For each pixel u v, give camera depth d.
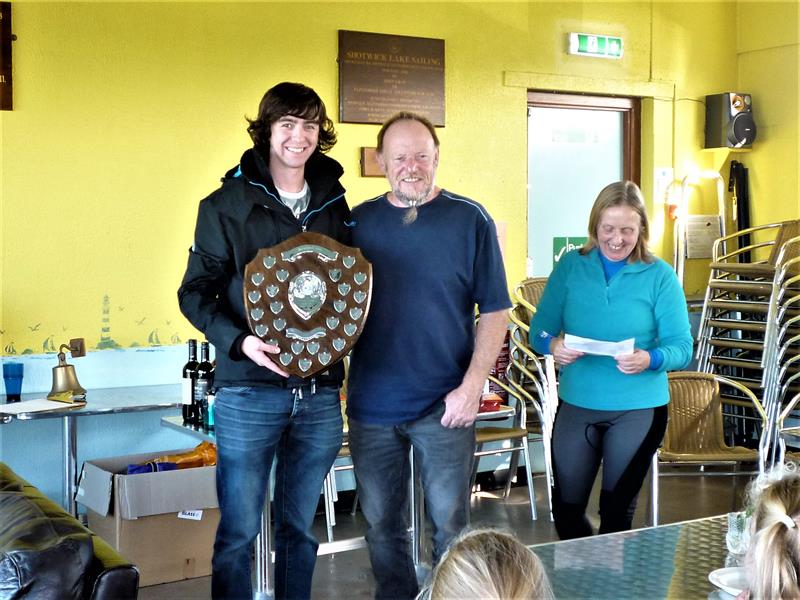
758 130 7.26
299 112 2.93
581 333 3.83
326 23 5.64
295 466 3.10
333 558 4.91
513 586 1.43
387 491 3.28
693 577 2.36
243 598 3.07
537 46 6.41
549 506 5.71
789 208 7.11
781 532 1.68
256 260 2.90
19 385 4.72
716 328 6.98
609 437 3.73
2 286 4.85
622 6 6.78
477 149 6.19
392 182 3.16
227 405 3.00
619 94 6.82
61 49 4.93
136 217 5.15
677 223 7.03
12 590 2.12
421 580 4.23
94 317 5.07
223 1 5.33
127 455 4.80
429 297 3.14
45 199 4.93
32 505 2.45
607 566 2.45
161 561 4.44
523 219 6.39
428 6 5.98
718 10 7.24
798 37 6.99
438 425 3.19
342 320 2.97
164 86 5.19
